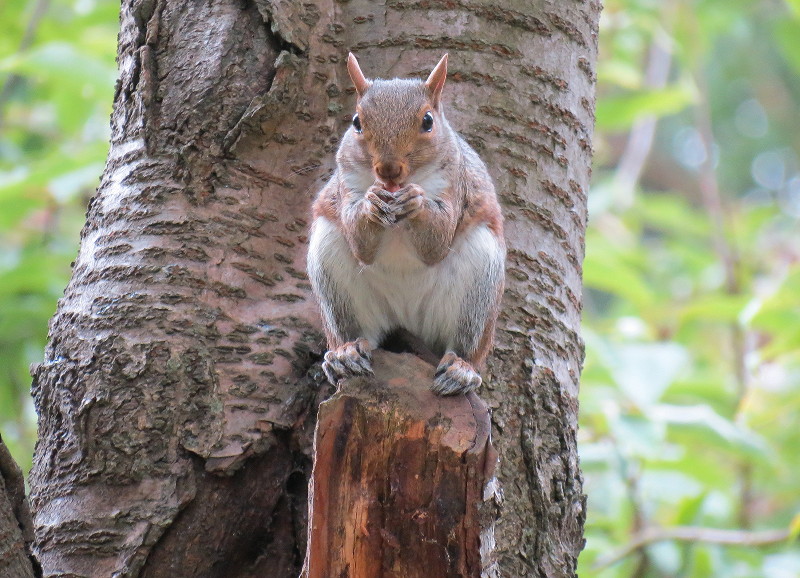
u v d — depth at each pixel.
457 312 8.86
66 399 8.62
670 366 12.43
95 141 14.97
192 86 9.32
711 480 13.44
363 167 8.55
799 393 14.76
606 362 12.43
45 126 18.33
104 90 13.16
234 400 8.59
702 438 12.45
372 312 9.06
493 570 7.01
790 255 18.38
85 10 17.28
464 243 8.83
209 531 8.35
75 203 16.95
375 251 8.51
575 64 10.03
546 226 9.52
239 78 9.32
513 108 9.60
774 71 29.50
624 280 15.30
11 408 14.75
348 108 9.59
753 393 14.01
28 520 6.83
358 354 8.15
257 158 9.28
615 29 18.25
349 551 6.59
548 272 9.41
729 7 22.50
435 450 6.61
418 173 8.47
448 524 6.54
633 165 19.11
